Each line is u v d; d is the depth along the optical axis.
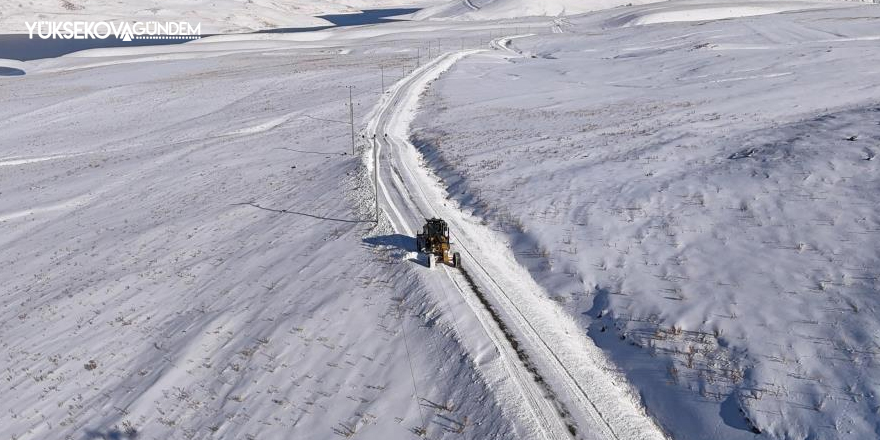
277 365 16.94
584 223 23.08
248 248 27.05
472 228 25.02
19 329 23.75
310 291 20.86
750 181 23.31
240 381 16.69
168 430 15.40
